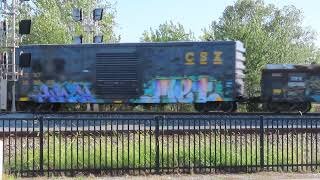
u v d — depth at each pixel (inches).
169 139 630.5
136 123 706.2
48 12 2284.7
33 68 1259.8
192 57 1199.6
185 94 1202.0
